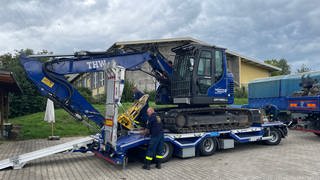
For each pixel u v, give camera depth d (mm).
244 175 8805
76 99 10695
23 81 27984
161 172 9414
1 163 9875
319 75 17234
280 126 14102
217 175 8875
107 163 10750
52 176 9047
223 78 12469
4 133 17094
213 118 12273
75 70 10609
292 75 18922
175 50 12664
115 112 9789
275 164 10086
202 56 12055
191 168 9820
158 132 9984
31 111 28547
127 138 10609
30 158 10281
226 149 13102
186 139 11477
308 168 9508
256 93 21109
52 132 16609
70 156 11984
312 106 14922
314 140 15297
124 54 11281
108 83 10438
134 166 10312
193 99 11711
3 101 18234
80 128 19219
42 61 10758
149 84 30906
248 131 12961
